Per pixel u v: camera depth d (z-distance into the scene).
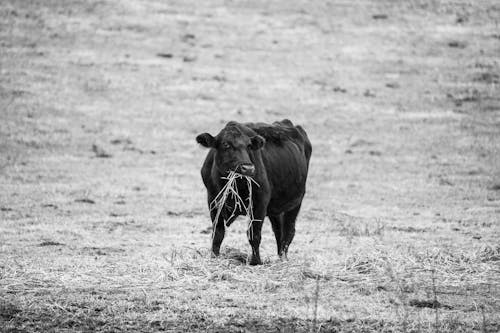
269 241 53.97
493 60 137.75
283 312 33.44
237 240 54.12
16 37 134.88
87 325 31.70
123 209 68.19
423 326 31.64
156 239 54.34
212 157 42.44
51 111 106.50
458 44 145.50
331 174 87.12
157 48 138.12
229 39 145.38
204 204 71.88
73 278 38.94
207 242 52.69
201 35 146.25
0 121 100.56
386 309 34.22
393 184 83.06
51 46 133.12
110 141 97.69
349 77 130.12
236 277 38.94
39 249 48.75
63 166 86.25
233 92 120.56
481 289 38.12
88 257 45.41
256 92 121.19
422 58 139.50
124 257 45.28
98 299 34.97
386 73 132.62
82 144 95.62
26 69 121.56
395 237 55.59
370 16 160.38
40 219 61.91
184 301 34.91
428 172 88.81
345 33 151.38
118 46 136.88
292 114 112.56
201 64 132.38
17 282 37.84
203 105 114.25
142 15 153.25
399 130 107.12
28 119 102.44
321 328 31.55
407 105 118.25
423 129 107.62
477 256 44.81
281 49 142.00
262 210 42.00
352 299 35.72
